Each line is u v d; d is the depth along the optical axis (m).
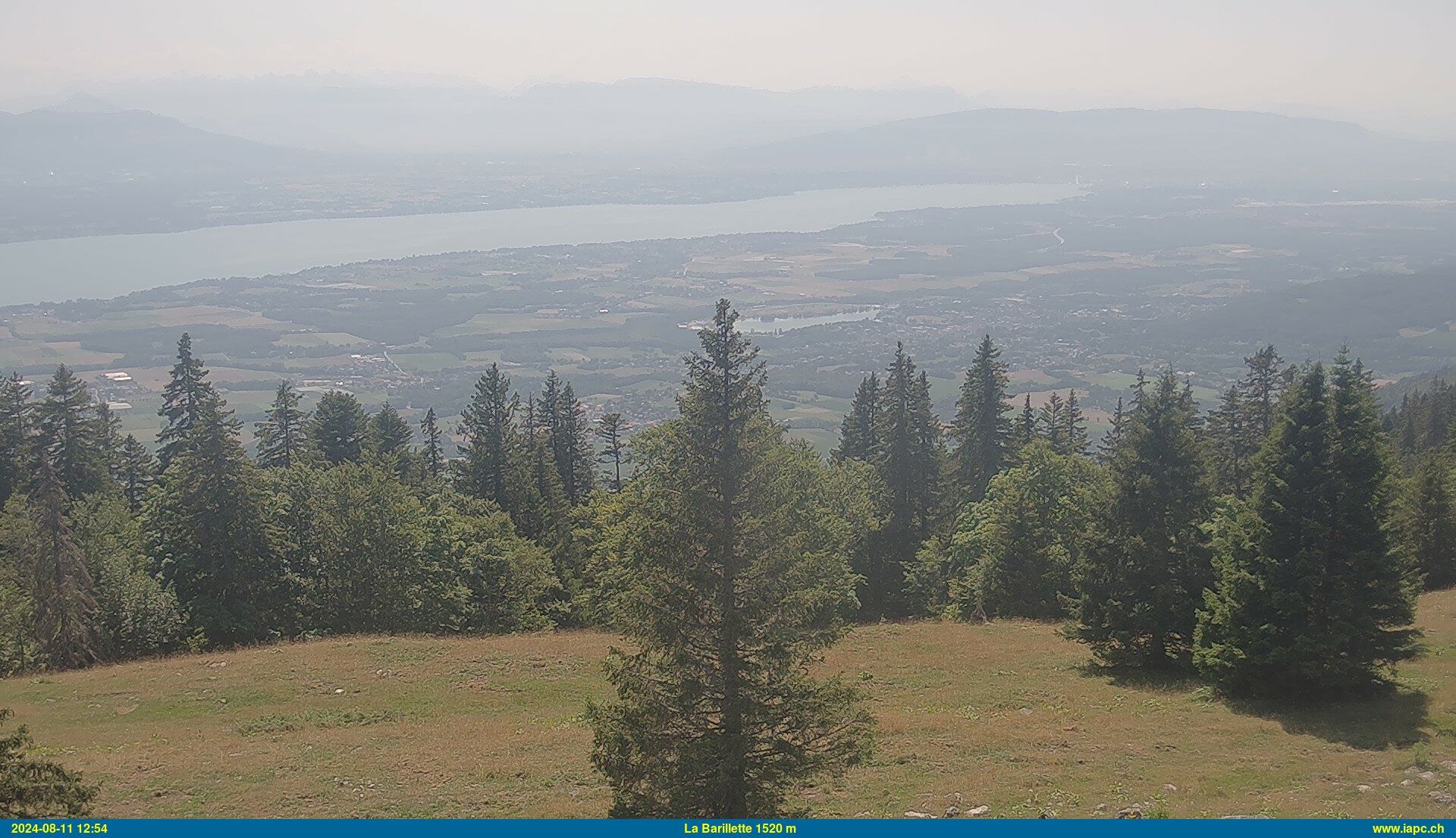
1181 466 28.30
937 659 33.06
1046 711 25.83
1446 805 16.38
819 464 51.22
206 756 21.95
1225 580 25.34
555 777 19.91
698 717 15.05
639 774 14.73
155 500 42.91
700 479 15.15
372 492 42.78
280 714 27.02
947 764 20.25
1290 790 17.78
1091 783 18.73
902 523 58.84
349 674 30.97
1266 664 24.28
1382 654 23.69
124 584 38.34
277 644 36.88
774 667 14.95
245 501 40.75
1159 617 28.16
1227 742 21.42
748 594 14.88
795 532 15.74
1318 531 23.44
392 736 24.06
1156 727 22.98
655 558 15.24
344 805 18.39
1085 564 29.70
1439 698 23.44
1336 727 22.08
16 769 12.84
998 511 46.25
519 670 31.66
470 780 19.89
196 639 39.00
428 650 33.97
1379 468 23.58
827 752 15.13
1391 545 23.50
